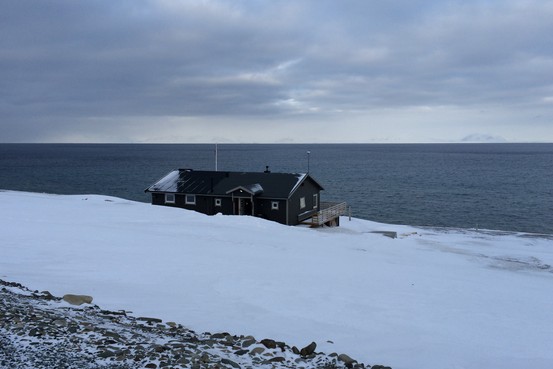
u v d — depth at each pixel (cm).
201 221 3469
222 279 1725
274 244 2764
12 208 3738
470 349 1115
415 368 935
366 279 1939
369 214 6594
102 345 782
